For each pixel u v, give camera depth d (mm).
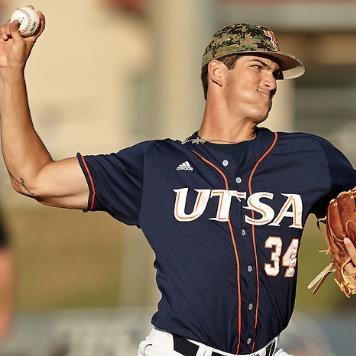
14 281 28141
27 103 14516
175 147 14688
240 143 14711
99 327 28234
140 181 14484
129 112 69438
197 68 33469
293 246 14148
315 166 14516
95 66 69500
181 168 14414
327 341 27656
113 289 44656
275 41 14672
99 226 49344
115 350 27484
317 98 64750
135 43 69750
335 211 14703
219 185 14242
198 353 13930
